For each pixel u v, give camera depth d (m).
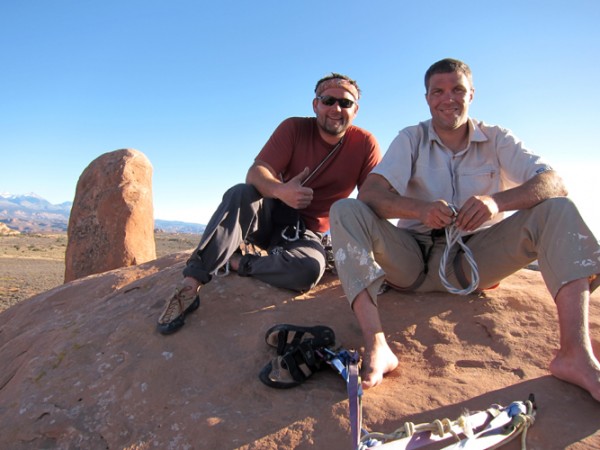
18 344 2.00
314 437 1.11
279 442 1.11
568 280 1.25
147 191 4.49
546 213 1.35
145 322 1.74
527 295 1.74
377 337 1.35
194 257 1.71
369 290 1.38
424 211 1.46
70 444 1.25
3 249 26.83
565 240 1.28
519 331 1.54
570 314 1.24
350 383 1.18
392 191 1.65
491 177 1.69
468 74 1.65
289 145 2.12
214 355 1.52
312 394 1.27
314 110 2.11
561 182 1.47
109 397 1.39
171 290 1.95
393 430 1.10
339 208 1.47
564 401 1.16
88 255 4.29
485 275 1.61
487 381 1.28
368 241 1.46
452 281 1.66
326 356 1.34
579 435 1.04
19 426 1.35
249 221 1.82
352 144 2.13
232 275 1.99
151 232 4.48
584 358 1.18
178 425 1.22
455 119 1.64
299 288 1.88
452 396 1.21
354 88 2.05
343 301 1.81
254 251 2.11
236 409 1.26
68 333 1.85
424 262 1.72
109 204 4.30
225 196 1.81
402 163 1.67
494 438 1.04
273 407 1.25
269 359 1.46
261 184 1.89
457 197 1.70
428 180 1.71
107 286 2.43
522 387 1.23
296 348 1.34
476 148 1.71
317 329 1.39
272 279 1.91
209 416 1.23
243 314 1.74
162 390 1.38
